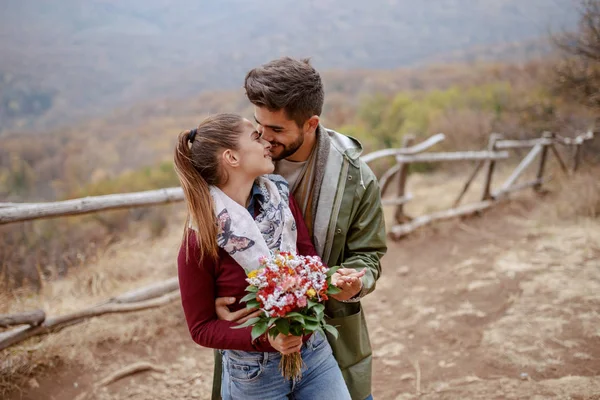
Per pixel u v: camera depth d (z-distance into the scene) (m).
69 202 3.09
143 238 5.63
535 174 8.34
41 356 3.15
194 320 1.48
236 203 1.47
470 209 6.55
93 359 3.27
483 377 3.10
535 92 11.30
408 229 5.75
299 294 1.29
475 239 5.69
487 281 4.48
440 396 2.96
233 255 1.44
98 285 4.09
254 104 1.56
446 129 10.85
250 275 1.36
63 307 3.70
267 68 1.54
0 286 3.70
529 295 4.11
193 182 1.45
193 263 1.45
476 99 12.46
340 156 1.75
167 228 6.69
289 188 1.78
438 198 7.49
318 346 1.63
